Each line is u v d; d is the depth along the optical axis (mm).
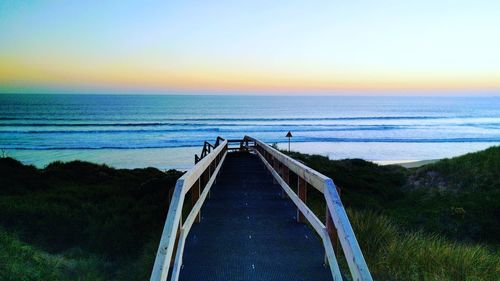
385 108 159500
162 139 53531
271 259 4543
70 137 54656
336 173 20766
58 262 7754
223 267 4285
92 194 15883
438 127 74188
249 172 12703
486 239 12547
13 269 5941
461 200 15828
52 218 10766
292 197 6203
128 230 10414
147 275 6234
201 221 6281
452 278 5082
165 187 15367
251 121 84812
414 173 21141
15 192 16406
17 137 54219
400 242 6367
